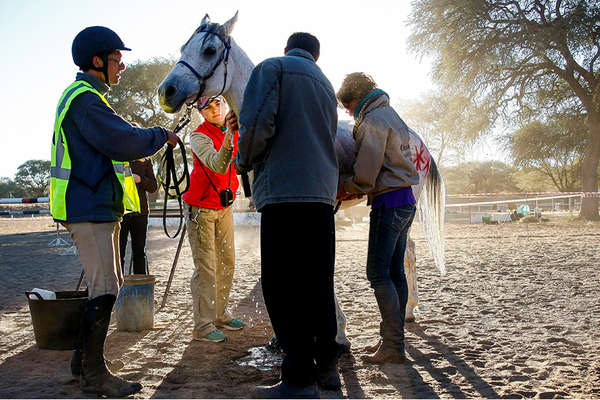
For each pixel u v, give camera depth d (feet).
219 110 12.44
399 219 10.40
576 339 11.85
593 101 77.87
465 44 81.25
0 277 23.43
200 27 10.79
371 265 10.55
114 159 8.72
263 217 7.96
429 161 13.44
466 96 85.51
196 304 12.30
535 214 78.18
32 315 11.53
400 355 10.42
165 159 10.37
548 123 94.68
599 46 77.77
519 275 21.61
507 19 80.53
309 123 7.82
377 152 9.94
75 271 25.57
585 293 17.35
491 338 12.05
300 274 7.79
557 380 9.22
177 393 8.79
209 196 12.10
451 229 58.49
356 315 14.85
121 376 9.65
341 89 10.82
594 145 81.05
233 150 11.94
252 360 10.77
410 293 13.79
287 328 7.84
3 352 11.44
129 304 13.14
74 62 9.43
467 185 201.87
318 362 8.86
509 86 83.25
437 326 13.33
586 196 72.43
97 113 8.57
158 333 13.06
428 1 83.92
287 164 7.64
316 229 7.80
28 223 93.04
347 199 11.88
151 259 30.81
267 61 7.91
